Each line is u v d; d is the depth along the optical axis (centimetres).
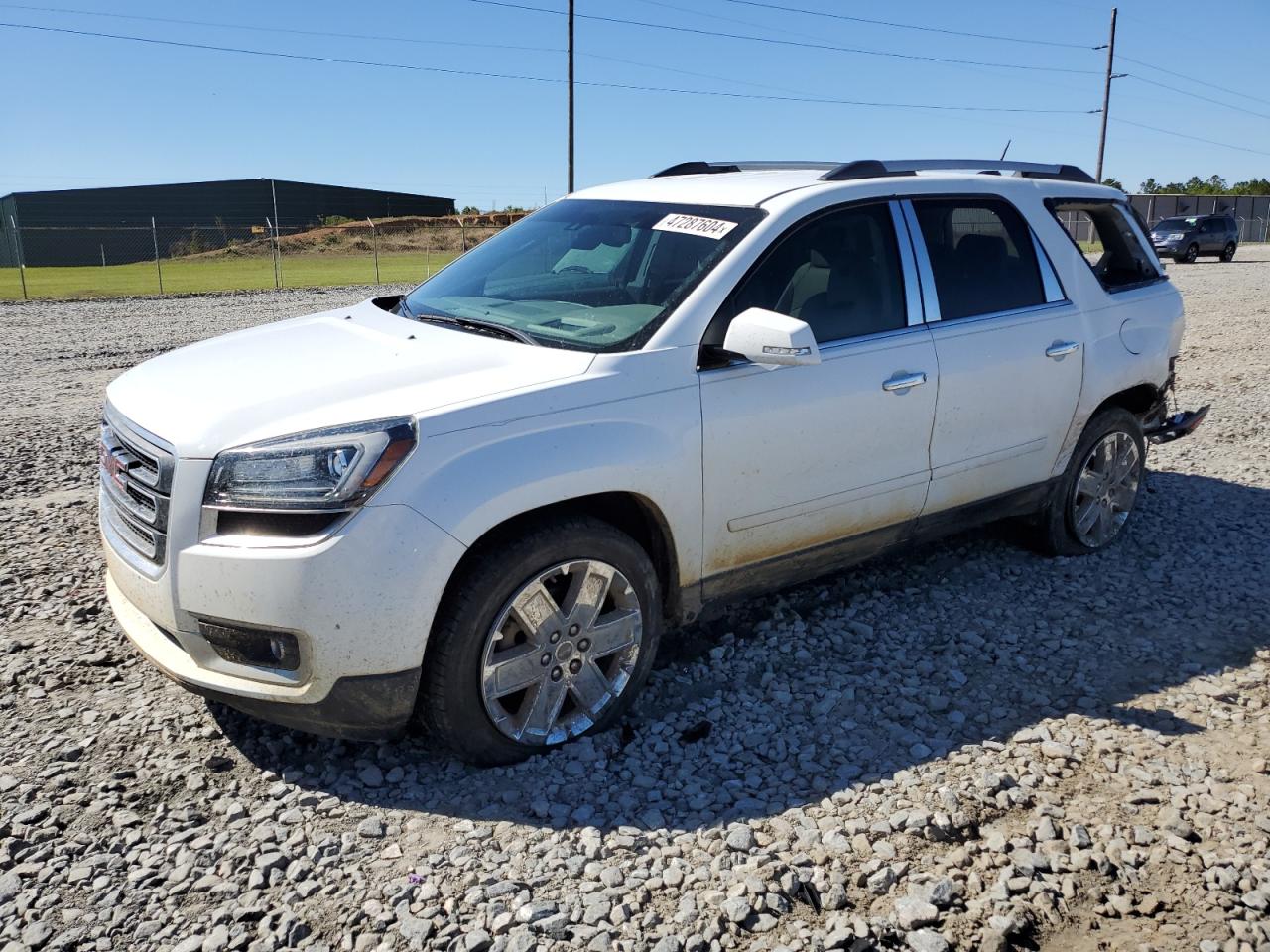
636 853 291
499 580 314
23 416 884
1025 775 329
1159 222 3600
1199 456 729
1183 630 440
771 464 377
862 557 432
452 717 317
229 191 7125
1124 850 291
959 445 439
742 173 470
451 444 307
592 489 330
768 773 333
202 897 271
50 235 6138
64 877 277
